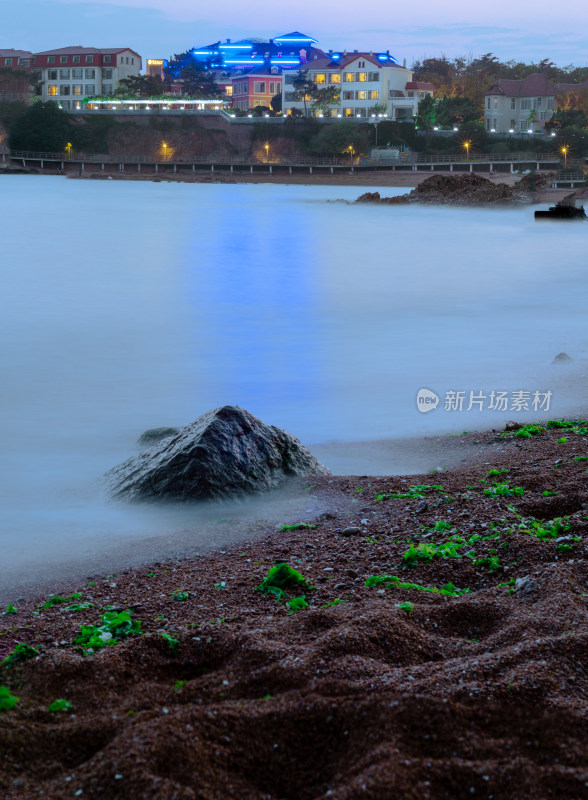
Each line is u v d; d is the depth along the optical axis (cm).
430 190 10056
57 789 371
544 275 3850
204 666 505
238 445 986
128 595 672
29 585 720
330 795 352
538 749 385
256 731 403
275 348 2128
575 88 17700
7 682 483
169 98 19500
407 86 17212
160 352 2091
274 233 6353
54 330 2433
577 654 462
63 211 8331
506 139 15175
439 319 2581
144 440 1209
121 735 395
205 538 833
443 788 359
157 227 6700
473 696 415
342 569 702
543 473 962
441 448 1171
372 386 1648
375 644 498
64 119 17712
